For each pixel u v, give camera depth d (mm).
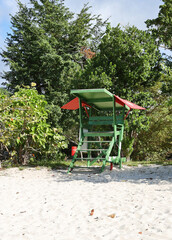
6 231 3412
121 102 9680
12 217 3982
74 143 20844
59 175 8141
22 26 21938
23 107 8797
